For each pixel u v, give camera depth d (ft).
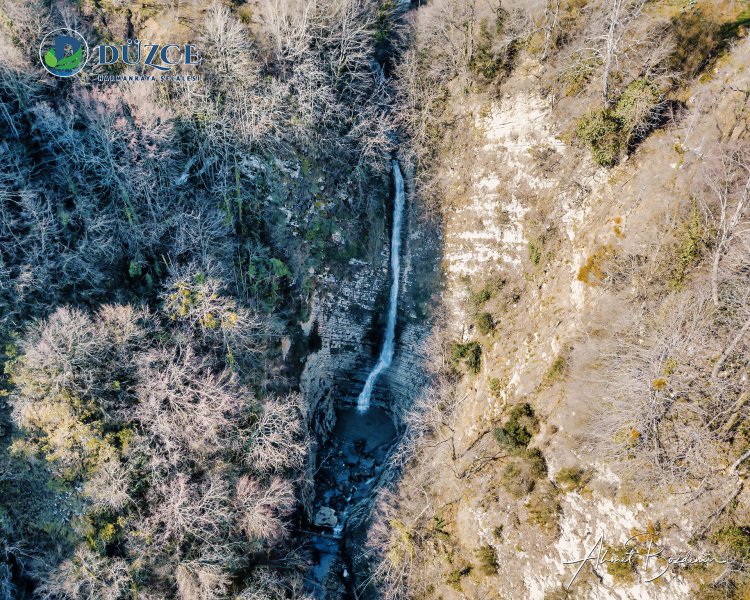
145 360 128.26
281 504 138.82
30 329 124.67
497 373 142.51
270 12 152.66
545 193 144.05
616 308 118.42
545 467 121.80
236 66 150.61
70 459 122.72
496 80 158.30
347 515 157.48
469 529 129.90
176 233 142.92
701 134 117.08
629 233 121.49
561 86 145.28
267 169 157.07
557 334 129.49
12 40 137.69
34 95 139.74
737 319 102.58
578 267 130.52
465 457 140.26
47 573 118.52
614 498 108.99
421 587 132.16
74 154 135.54
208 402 129.59
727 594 92.22
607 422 112.47
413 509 142.51
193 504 125.08
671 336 106.93
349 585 144.77
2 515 121.49
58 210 137.69
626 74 130.93
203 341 136.87
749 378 99.91
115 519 123.24
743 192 103.55
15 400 122.83
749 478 95.81
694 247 109.91
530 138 149.79
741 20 124.47
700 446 101.14
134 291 141.69
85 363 124.16
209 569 122.62
